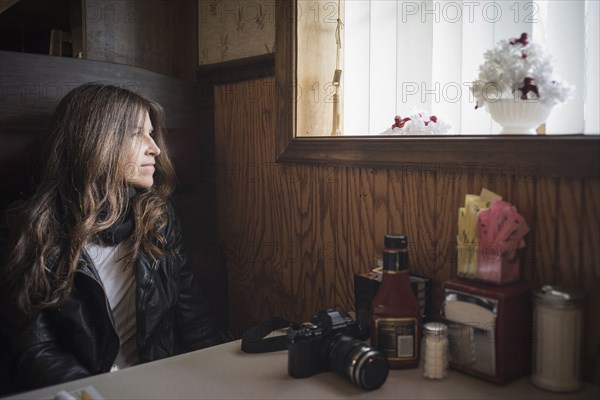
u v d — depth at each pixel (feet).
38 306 4.37
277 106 5.69
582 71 3.91
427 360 3.26
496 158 3.67
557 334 3.02
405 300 3.39
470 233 3.42
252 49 6.31
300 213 5.59
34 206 4.64
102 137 4.87
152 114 5.62
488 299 3.16
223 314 6.36
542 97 3.53
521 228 3.33
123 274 5.05
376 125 5.51
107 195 4.86
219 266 6.31
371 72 5.52
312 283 5.48
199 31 7.14
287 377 3.29
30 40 9.14
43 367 4.21
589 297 3.26
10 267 4.43
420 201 4.27
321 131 5.73
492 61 3.70
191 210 6.66
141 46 7.02
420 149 4.20
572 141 3.28
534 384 3.14
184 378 3.28
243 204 6.51
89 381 3.23
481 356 3.22
